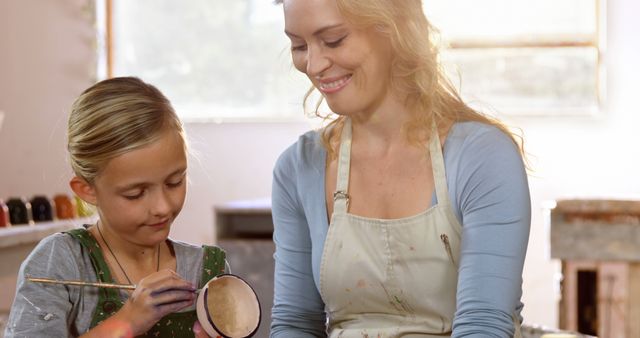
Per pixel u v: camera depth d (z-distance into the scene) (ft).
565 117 18.24
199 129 19.34
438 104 6.20
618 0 18.07
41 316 5.82
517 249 5.76
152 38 19.89
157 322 6.15
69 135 6.07
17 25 19.20
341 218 6.15
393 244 6.02
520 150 6.38
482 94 18.49
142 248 6.29
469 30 18.49
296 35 5.83
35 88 19.34
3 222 12.10
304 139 6.60
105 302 6.08
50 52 19.40
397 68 6.12
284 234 6.63
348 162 6.27
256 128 19.21
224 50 19.74
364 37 5.79
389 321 6.18
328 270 6.16
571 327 11.54
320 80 5.86
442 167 6.00
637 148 18.11
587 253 11.48
